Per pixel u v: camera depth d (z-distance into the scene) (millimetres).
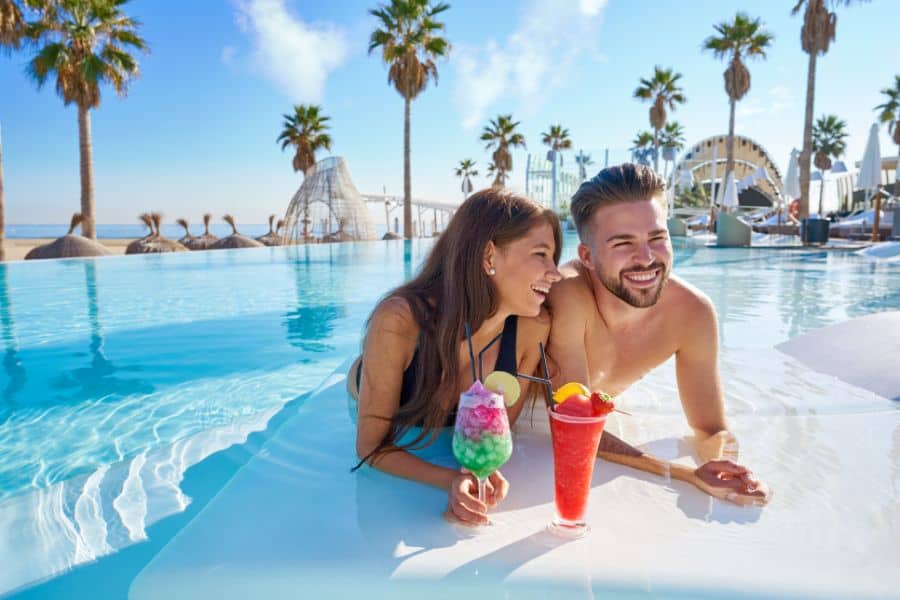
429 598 949
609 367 1856
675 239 16547
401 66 20391
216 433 2176
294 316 5043
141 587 985
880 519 1201
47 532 1414
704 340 1709
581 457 1074
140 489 1675
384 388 1491
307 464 1520
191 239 28438
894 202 14719
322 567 1019
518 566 1016
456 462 1585
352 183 22984
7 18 13062
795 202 20359
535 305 1457
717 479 1334
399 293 1589
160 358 3518
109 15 14656
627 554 1054
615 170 1541
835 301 5449
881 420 1915
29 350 3736
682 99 26781
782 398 2264
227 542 1111
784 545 1091
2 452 2020
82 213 14992
